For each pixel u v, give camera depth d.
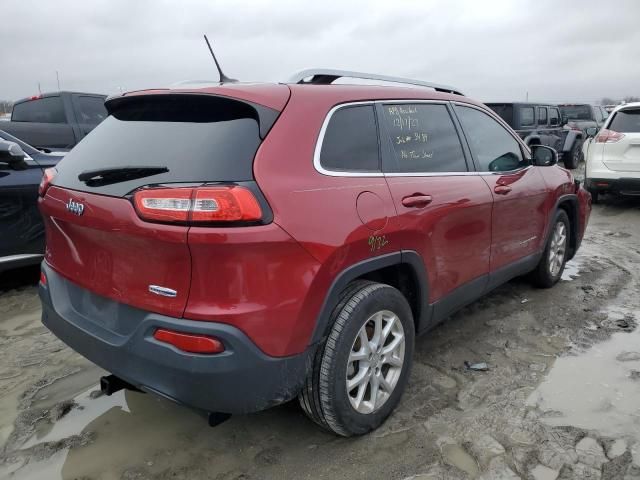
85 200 2.39
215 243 2.03
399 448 2.63
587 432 2.72
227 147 2.21
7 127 7.91
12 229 4.57
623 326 4.05
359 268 2.48
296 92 2.52
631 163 8.13
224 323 2.08
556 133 14.05
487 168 3.69
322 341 2.41
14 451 2.64
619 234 7.18
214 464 2.54
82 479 2.45
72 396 3.13
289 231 2.16
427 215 2.91
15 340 3.87
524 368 3.41
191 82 2.72
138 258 2.21
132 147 2.48
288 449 2.64
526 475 2.43
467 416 2.88
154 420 2.89
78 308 2.60
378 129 2.86
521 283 5.03
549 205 4.44
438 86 3.69
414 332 2.92
